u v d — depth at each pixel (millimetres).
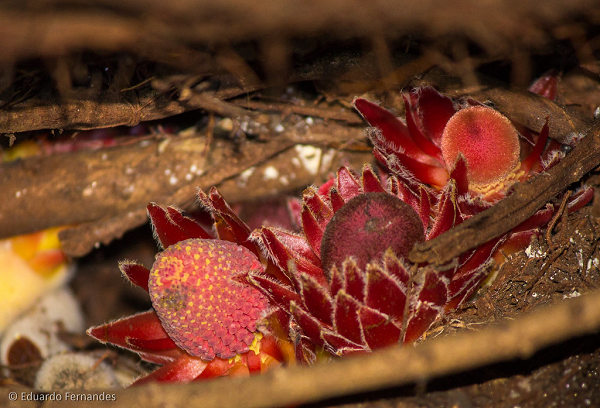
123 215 501
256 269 444
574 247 450
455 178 445
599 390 439
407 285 429
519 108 460
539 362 440
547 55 468
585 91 478
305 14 423
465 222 431
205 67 444
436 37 444
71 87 447
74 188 502
